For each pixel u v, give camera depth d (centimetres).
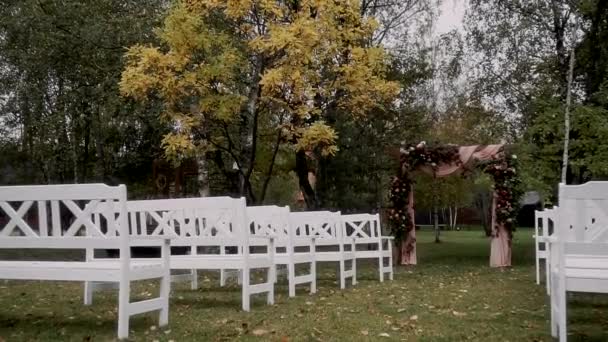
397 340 422
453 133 2289
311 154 1464
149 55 1046
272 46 1031
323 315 537
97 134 1487
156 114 1236
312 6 1117
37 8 1290
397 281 905
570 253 407
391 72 1631
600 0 1311
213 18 1223
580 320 527
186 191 1647
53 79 1422
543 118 1249
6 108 1455
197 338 427
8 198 452
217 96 1079
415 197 2258
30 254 1520
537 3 1511
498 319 518
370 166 1556
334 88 1185
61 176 1714
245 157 1261
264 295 702
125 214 427
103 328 472
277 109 1153
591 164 1195
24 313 559
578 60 1415
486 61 1625
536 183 1229
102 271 433
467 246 2106
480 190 2439
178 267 585
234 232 573
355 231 907
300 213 807
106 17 1312
